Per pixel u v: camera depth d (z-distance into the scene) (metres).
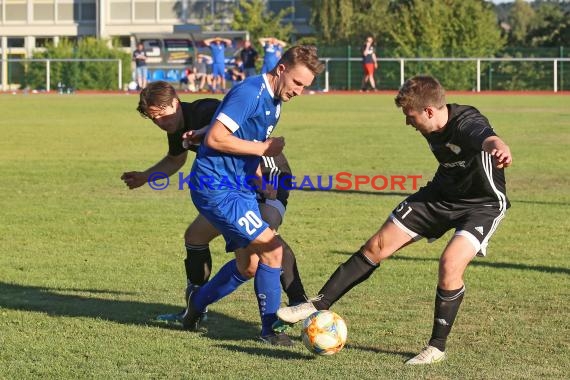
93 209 18.75
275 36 91.56
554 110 48.09
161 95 9.80
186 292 10.22
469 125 8.77
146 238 15.70
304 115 44.53
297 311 9.16
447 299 8.85
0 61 78.38
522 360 8.94
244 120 9.01
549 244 15.09
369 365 8.77
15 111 48.12
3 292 11.83
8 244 15.15
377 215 18.08
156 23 103.31
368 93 67.94
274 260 9.48
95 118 43.16
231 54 73.44
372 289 11.96
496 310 10.89
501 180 9.12
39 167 25.53
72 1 106.44
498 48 74.31
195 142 9.46
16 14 107.44
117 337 9.73
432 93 8.85
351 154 28.27
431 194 9.27
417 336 9.81
